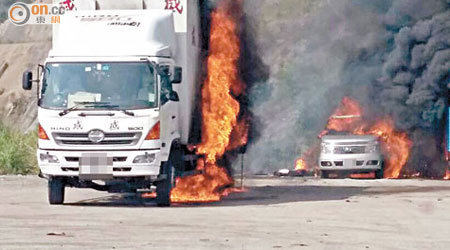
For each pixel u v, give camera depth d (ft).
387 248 61.82
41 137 91.91
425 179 159.33
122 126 90.43
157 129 90.94
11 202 98.63
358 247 62.08
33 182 133.08
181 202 100.89
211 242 63.62
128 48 92.99
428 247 62.54
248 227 73.82
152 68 91.81
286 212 87.56
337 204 97.40
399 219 81.46
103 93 91.40
